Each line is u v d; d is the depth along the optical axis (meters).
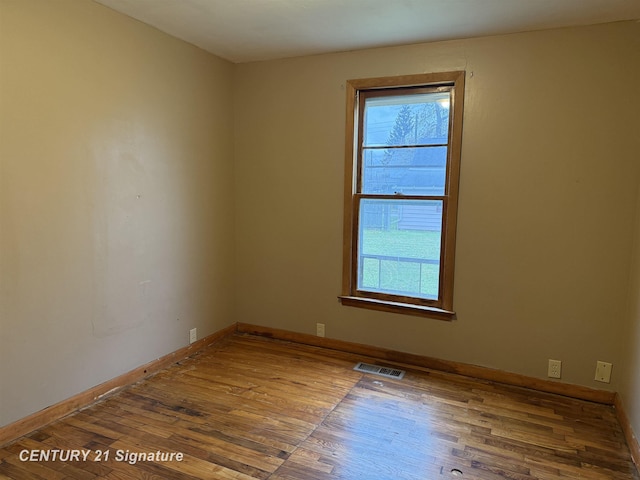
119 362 2.85
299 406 2.68
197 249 3.49
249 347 3.67
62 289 2.45
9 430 2.23
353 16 2.64
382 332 3.43
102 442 2.26
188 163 3.32
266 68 3.62
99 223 2.64
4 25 2.09
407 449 2.25
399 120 3.26
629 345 2.55
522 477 2.04
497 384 3.04
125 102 2.76
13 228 2.19
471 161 3.02
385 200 3.36
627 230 2.66
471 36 2.91
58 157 2.38
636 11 2.45
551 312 2.90
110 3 2.53
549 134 2.80
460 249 3.11
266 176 3.73
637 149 2.60
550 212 2.84
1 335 2.17
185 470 2.05
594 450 2.27
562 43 2.72
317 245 3.60
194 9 2.59
